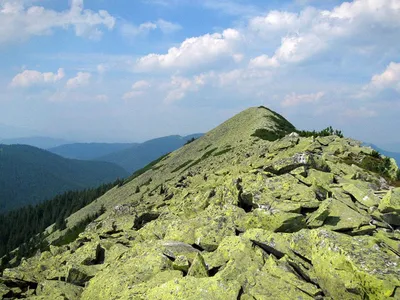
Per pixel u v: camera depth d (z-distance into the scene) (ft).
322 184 71.51
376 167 116.78
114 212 130.31
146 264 49.08
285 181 71.20
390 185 99.60
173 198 131.64
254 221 55.52
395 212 57.00
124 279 46.83
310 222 52.80
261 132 384.47
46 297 51.03
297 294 36.01
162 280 43.24
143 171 598.75
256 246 47.65
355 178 90.43
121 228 94.53
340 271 37.65
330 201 57.26
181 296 36.45
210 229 56.95
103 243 70.85
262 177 79.87
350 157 128.06
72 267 56.85
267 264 42.39
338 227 51.29
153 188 398.21
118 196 489.26
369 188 80.89
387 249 39.91
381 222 56.03
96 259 64.95
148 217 99.91
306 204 57.98
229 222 58.70
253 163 121.90
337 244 40.32
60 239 418.51
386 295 33.01
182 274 44.65
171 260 50.72
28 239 607.37
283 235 48.11
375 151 132.98
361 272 35.35
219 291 36.17
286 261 42.75
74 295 51.75
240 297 35.96
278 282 38.19
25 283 61.62
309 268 41.93
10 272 63.26
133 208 127.95
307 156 87.51
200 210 80.33
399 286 33.42
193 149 506.07
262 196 64.23
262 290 36.78
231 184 77.66
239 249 46.01
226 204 67.15
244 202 70.28
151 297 38.37
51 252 84.89
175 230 61.72
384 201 59.62
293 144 129.49
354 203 65.21
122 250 65.16
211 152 408.67
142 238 73.51
